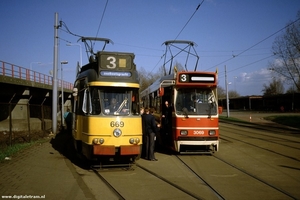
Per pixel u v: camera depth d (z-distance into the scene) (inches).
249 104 3053.6
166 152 530.0
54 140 709.9
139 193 275.7
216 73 483.5
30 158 457.7
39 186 297.4
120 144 365.1
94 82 375.6
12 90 1112.2
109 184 306.5
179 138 468.4
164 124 539.2
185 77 476.1
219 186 299.3
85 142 374.3
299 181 317.1
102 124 363.9
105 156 370.0
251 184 306.5
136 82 387.9
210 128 472.1
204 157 468.1
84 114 385.1
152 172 364.5
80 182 314.7
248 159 444.8
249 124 1235.2
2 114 1253.1
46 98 1486.2
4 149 531.2
